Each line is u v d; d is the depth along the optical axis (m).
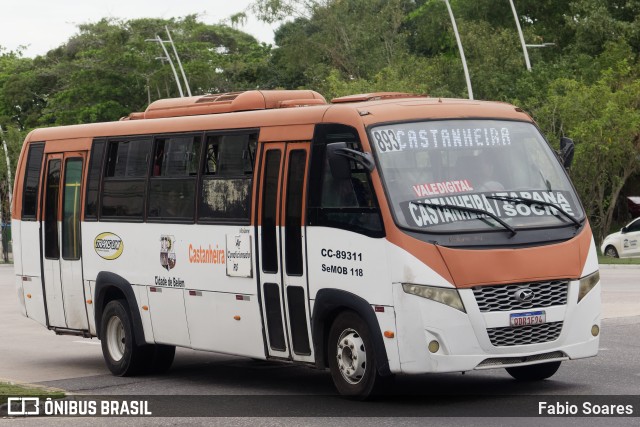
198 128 13.41
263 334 12.25
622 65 44.34
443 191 10.84
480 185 10.98
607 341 15.73
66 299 15.75
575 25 54.44
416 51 79.06
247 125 12.59
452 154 11.12
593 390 11.56
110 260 14.79
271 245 12.05
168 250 13.71
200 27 81.88
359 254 10.87
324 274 11.30
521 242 10.62
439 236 10.45
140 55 72.12
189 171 13.49
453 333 10.31
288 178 11.88
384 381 10.91
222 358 16.27
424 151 11.05
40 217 16.27
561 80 42.38
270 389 12.84
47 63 81.75
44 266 16.16
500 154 11.30
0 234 59.88
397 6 69.56
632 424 9.68
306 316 11.59
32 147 16.67
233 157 12.77
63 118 71.25
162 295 13.84
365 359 10.96
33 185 16.52
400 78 56.31
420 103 11.44
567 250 10.80
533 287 10.59
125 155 14.72
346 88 53.84
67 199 15.72
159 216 13.95
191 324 13.40
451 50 69.81
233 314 12.66
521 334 10.55
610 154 40.84
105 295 15.02
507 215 10.78
